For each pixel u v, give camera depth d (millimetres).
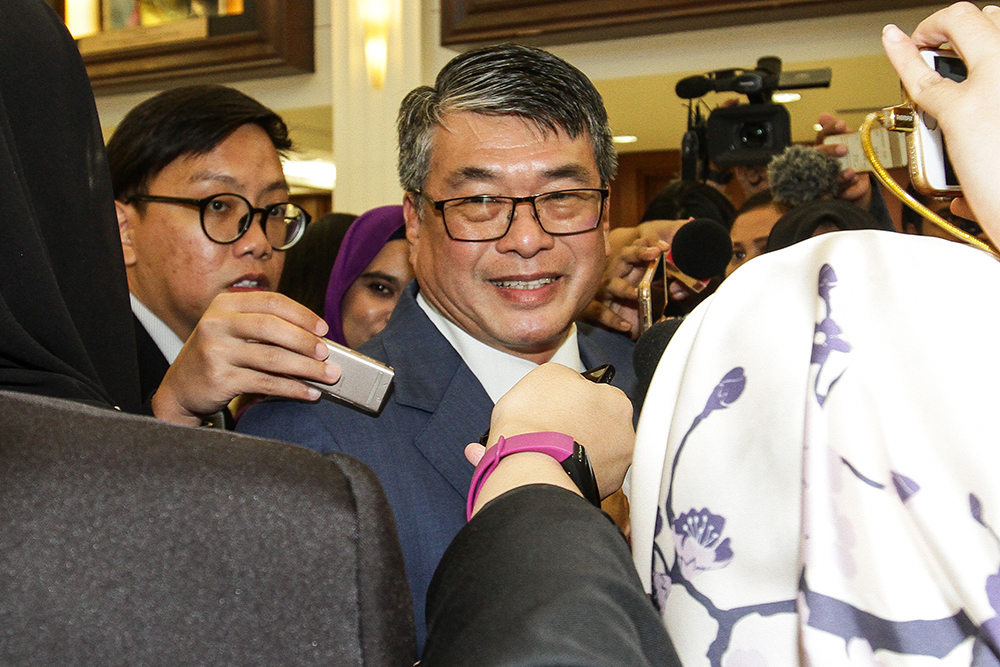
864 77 3055
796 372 435
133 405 804
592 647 352
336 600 350
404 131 1114
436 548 930
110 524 329
